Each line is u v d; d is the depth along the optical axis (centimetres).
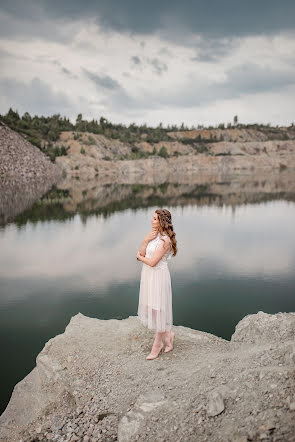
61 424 383
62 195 4469
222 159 14425
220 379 362
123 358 478
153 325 463
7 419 418
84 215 2862
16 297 990
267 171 12469
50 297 987
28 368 627
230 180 7881
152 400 354
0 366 633
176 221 2536
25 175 7000
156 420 327
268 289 1021
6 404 525
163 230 432
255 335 502
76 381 440
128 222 2527
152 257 433
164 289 454
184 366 434
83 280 1148
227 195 4519
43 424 393
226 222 2469
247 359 395
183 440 292
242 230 2136
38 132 12800
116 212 3058
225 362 405
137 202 3825
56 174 8575
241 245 1680
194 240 1814
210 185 6450
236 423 289
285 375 324
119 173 11156
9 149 7850
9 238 1936
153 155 14500
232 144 19162
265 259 1393
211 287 1044
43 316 855
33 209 3181
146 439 307
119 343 520
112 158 12912
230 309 872
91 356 489
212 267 1273
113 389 411
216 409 310
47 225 2377
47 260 1434
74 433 363
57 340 538
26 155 8262
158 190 5462
